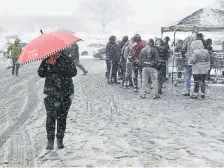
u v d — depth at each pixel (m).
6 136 8.16
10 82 17.81
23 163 6.41
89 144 7.41
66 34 6.99
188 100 12.81
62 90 6.84
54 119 7.03
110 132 8.34
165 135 8.06
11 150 7.15
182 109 11.12
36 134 8.29
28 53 6.51
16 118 9.90
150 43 12.88
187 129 8.62
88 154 6.78
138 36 14.50
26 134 8.30
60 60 6.80
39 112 10.66
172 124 9.12
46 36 6.72
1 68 25.78
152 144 7.37
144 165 6.14
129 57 14.62
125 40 17.75
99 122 9.32
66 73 6.83
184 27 17.53
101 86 16.48
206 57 12.88
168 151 6.90
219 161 6.34
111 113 10.45
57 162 6.40
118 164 6.21
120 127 8.81
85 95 13.77
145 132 8.34
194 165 6.13
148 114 10.34
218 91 15.05
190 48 13.13
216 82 17.05
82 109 11.02
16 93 14.31
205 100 12.82
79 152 6.91
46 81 6.89
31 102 12.33
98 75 21.55
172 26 17.44
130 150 6.98
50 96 6.86
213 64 16.89
